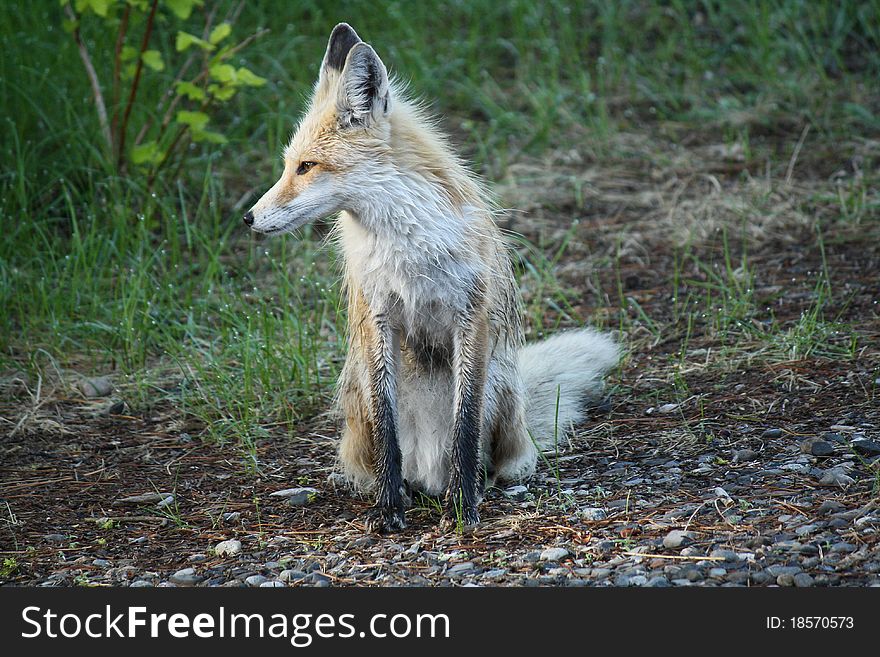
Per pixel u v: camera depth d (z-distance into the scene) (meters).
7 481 9.38
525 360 10.51
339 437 10.24
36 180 14.78
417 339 8.57
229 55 14.15
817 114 17.41
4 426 10.59
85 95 15.99
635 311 12.73
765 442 8.99
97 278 13.13
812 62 19.06
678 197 15.55
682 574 6.70
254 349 11.64
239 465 9.69
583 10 20.83
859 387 9.78
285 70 18.23
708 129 17.56
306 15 20.33
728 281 12.95
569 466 9.21
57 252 13.80
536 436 9.77
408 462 8.98
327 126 8.03
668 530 7.41
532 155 17.06
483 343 8.27
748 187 15.36
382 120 7.99
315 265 13.79
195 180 15.89
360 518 8.44
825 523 7.16
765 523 7.32
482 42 20.27
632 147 17.09
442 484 8.97
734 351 11.11
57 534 8.27
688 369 10.95
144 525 8.44
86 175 14.99
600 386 10.66
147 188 14.59
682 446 9.19
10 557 7.84
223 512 8.64
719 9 20.83
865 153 15.92
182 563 7.68
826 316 11.63
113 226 14.12
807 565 6.61
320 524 8.34
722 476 8.38
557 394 10.10
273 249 14.48
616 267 13.77
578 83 18.80
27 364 11.81
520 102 18.62
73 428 10.59
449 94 18.89
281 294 12.48
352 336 8.73
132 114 15.84
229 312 12.27
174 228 13.88
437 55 19.36
